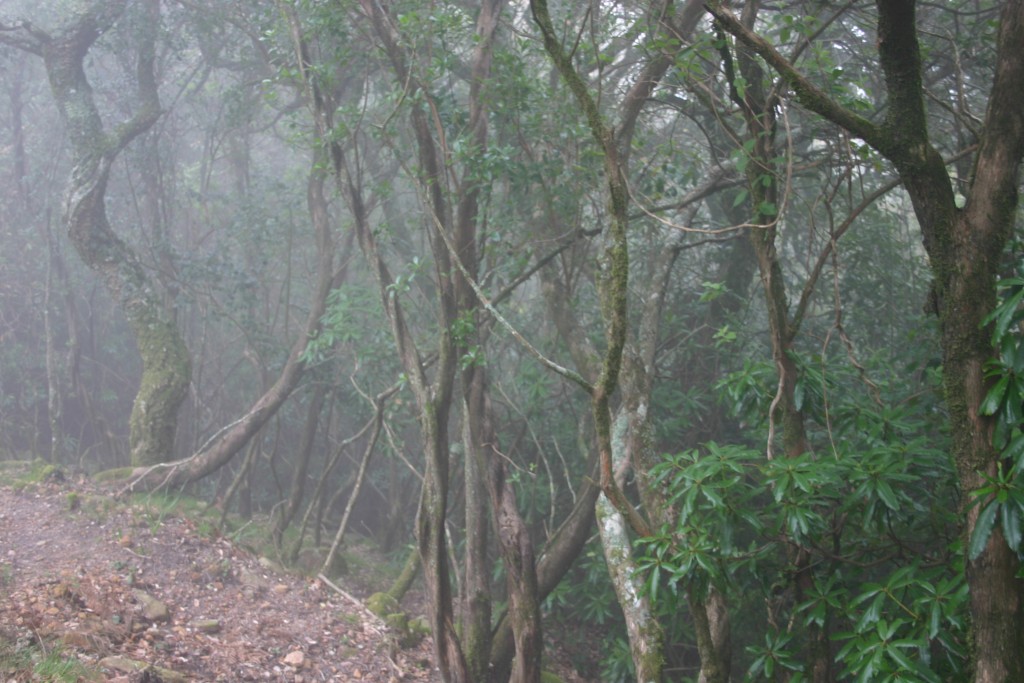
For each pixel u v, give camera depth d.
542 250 7.46
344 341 9.00
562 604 8.84
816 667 4.21
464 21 7.27
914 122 3.46
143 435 9.69
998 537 3.08
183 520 8.58
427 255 9.67
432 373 8.88
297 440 12.94
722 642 5.01
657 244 8.96
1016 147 3.29
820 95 3.54
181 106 13.73
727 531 4.12
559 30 7.64
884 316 8.92
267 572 8.34
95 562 7.30
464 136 6.82
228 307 11.87
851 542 4.86
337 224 12.09
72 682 4.91
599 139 3.82
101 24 10.18
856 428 4.87
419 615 8.75
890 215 9.39
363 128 9.73
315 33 7.34
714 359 8.93
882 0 3.36
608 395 3.74
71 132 9.99
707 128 8.59
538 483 9.20
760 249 4.77
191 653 6.30
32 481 8.68
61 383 12.48
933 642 3.97
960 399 3.29
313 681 6.49
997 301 3.32
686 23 6.49
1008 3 3.30
